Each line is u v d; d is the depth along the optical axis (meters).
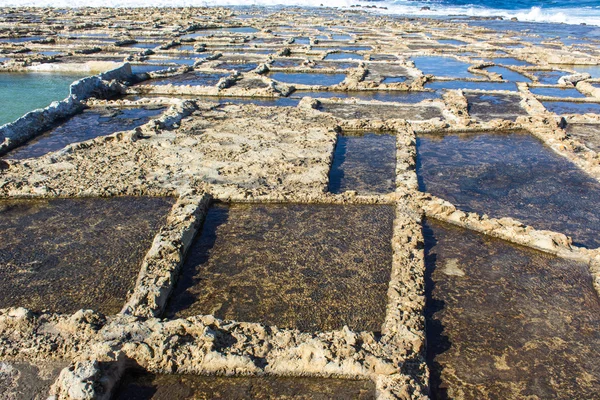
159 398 2.97
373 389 3.02
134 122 8.25
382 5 39.38
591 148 7.27
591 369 3.23
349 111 8.98
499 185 5.93
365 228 4.83
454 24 25.62
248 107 8.89
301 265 4.23
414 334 3.33
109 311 3.67
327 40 18.53
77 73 12.11
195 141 7.08
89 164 6.20
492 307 3.78
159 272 3.96
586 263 4.34
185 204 5.05
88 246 4.47
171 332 3.27
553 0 40.53
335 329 3.51
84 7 34.12
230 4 39.53
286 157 6.49
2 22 22.66
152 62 13.71
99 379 2.93
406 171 6.12
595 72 13.30
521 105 9.49
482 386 3.09
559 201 5.54
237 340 3.26
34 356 3.20
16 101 9.49
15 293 3.85
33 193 5.38
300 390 3.02
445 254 4.45
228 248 4.48
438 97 10.16
